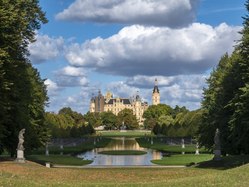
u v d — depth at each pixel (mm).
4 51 40188
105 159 79312
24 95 53031
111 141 160625
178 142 128625
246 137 49125
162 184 26703
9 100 46125
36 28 48219
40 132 70812
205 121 66188
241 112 46469
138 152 97875
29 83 55031
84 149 110438
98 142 144125
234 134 50125
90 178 37031
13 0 43125
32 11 46562
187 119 152375
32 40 47031
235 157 52812
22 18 42594
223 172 30453
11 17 40406
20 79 49281
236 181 26344
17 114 53781
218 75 68062
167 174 39656
